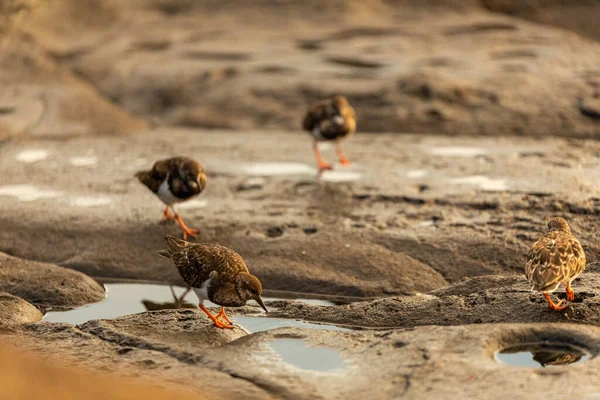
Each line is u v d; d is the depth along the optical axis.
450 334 9.24
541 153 18.97
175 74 26.97
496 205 14.90
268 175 17.62
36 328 10.09
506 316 10.19
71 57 29.36
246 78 25.89
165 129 23.73
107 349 9.45
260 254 13.29
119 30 31.59
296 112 24.03
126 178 17.45
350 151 19.81
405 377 8.36
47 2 30.84
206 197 15.97
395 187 16.31
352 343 9.27
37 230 14.37
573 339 9.06
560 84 23.77
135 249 13.74
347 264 12.91
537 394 7.88
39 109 23.08
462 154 19.11
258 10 32.16
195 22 31.88
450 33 29.47
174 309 10.91
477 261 12.84
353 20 31.00
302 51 28.33
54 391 7.40
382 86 24.03
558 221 11.04
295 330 9.65
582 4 33.91
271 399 8.15
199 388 8.39
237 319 10.91
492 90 23.34
